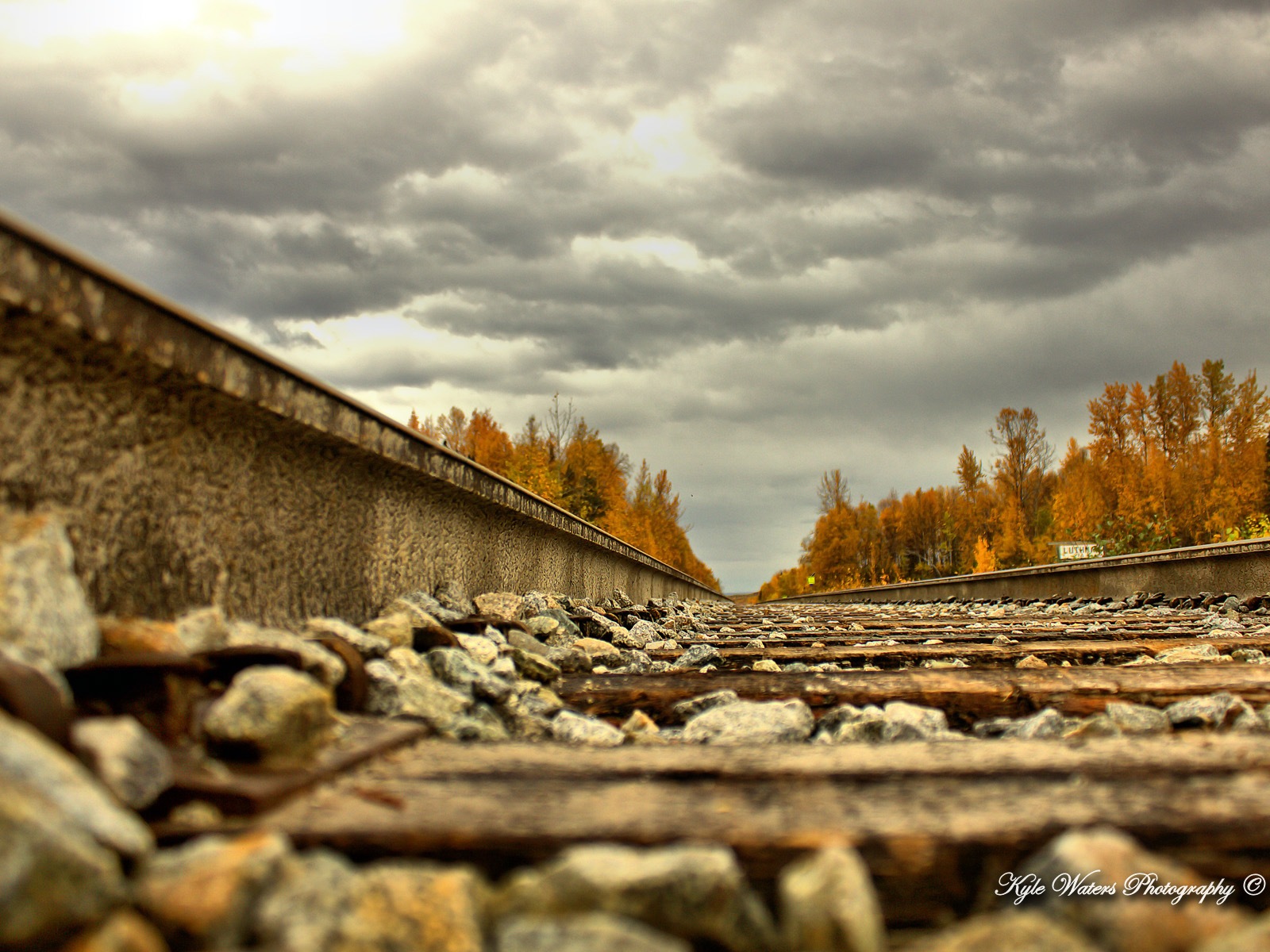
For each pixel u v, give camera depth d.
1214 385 29.83
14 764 0.91
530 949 0.84
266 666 1.69
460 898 0.95
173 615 1.97
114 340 1.58
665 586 17.50
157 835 1.13
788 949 0.96
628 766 1.51
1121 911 0.91
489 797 1.33
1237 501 25.83
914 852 1.11
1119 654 4.45
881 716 2.37
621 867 0.98
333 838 1.14
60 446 1.63
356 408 2.73
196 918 0.87
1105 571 11.95
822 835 1.12
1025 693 2.72
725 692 2.78
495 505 4.86
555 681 3.04
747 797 1.33
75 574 1.65
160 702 1.39
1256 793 1.28
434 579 4.02
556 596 6.69
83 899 0.83
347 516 3.00
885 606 16.25
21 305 1.36
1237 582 8.91
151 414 1.88
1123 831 1.12
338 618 2.90
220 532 2.19
